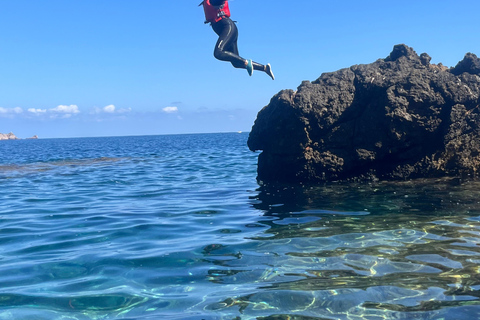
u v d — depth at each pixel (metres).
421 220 6.79
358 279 4.45
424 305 3.79
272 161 11.81
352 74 10.88
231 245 5.97
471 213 7.07
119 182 14.05
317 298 4.02
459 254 5.10
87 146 58.44
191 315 3.75
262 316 3.69
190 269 4.99
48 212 8.91
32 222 7.91
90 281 4.67
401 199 8.44
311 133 10.84
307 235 6.30
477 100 9.81
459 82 9.99
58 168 20.00
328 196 9.32
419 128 10.00
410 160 10.33
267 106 12.15
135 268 5.08
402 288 4.17
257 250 5.67
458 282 4.27
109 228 7.30
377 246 5.56
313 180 11.10
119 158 26.78
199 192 11.27
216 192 11.13
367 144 10.41
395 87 10.12
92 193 11.66
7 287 4.53
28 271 5.05
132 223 7.66
